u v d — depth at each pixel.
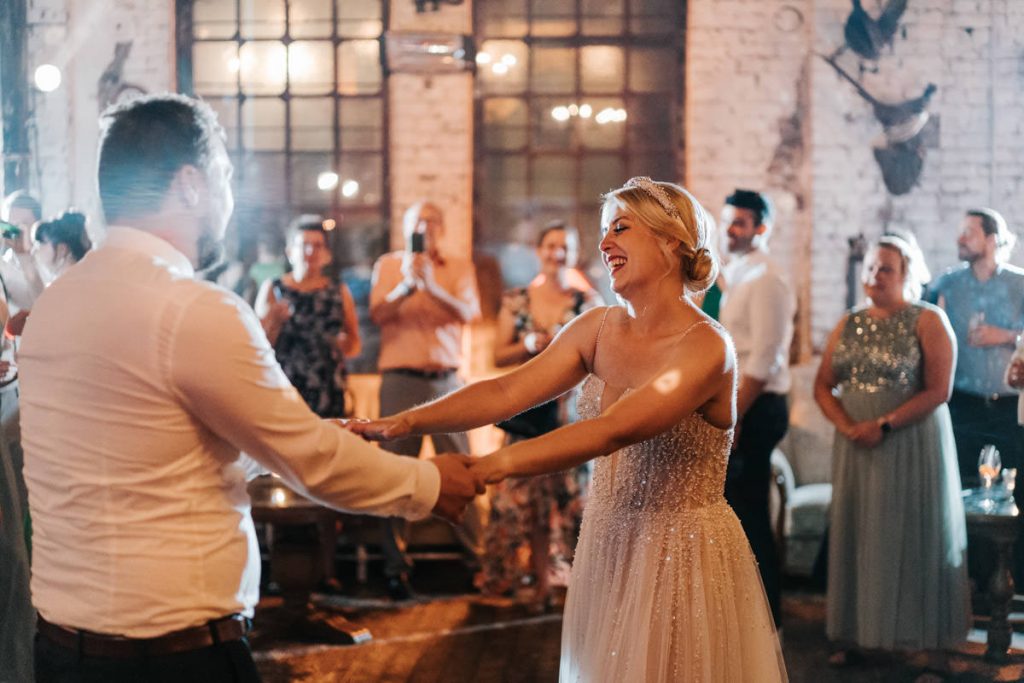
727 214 4.44
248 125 6.44
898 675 4.09
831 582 4.15
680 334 2.40
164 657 1.82
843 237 6.26
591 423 2.23
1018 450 4.16
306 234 5.43
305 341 5.34
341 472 1.92
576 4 6.39
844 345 4.12
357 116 6.41
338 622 4.61
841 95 6.24
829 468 5.72
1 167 6.24
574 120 6.42
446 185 6.36
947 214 6.22
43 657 1.88
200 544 1.86
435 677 4.12
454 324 5.48
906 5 6.18
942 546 3.98
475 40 6.39
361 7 6.38
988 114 6.18
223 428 1.85
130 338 1.81
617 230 2.43
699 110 6.32
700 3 6.30
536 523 5.01
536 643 4.52
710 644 2.36
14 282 4.04
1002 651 4.14
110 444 1.82
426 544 5.88
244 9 6.40
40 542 1.90
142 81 6.30
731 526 2.46
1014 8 6.14
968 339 4.41
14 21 6.23
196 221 1.94
